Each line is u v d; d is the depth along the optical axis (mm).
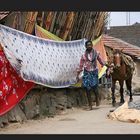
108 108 16047
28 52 12453
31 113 12750
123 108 13148
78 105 16375
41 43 13328
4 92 11195
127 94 24031
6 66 11430
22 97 12000
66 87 15211
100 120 12789
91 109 15594
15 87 11734
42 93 13789
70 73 15062
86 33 17188
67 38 15680
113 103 16578
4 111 11102
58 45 14414
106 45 25578
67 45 15078
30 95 12984
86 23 16953
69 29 15492
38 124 12023
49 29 14453
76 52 15703
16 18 12531
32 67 12492
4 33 11602
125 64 16453
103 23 18922
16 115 11914
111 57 16719
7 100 11328
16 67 11609
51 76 13617
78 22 16234
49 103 14078
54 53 14008
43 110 13617
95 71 15859
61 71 14352
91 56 15766
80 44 16203
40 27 13648
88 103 17094
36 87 13312
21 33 12344
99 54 17234
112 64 16172
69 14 15289
